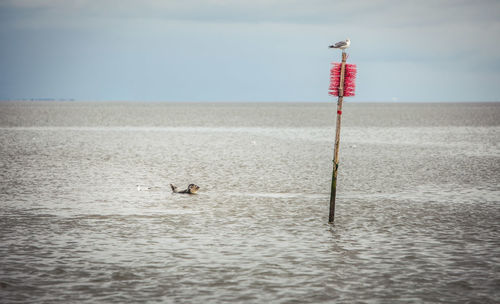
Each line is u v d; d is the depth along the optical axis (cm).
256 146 18138
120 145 17938
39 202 7731
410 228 6247
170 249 5275
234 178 10350
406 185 9638
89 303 3894
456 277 4494
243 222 6506
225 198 8162
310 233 5969
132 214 6931
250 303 3909
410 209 7412
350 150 17025
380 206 7625
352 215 6981
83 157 14025
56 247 5309
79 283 4300
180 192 8594
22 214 6888
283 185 9512
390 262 4891
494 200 8144
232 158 14088
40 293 4081
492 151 16588
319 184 9681
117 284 4281
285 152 16025
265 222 6519
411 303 3941
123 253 5125
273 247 5375
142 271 4594
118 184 9519
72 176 10488
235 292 4125
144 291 4138
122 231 6003
